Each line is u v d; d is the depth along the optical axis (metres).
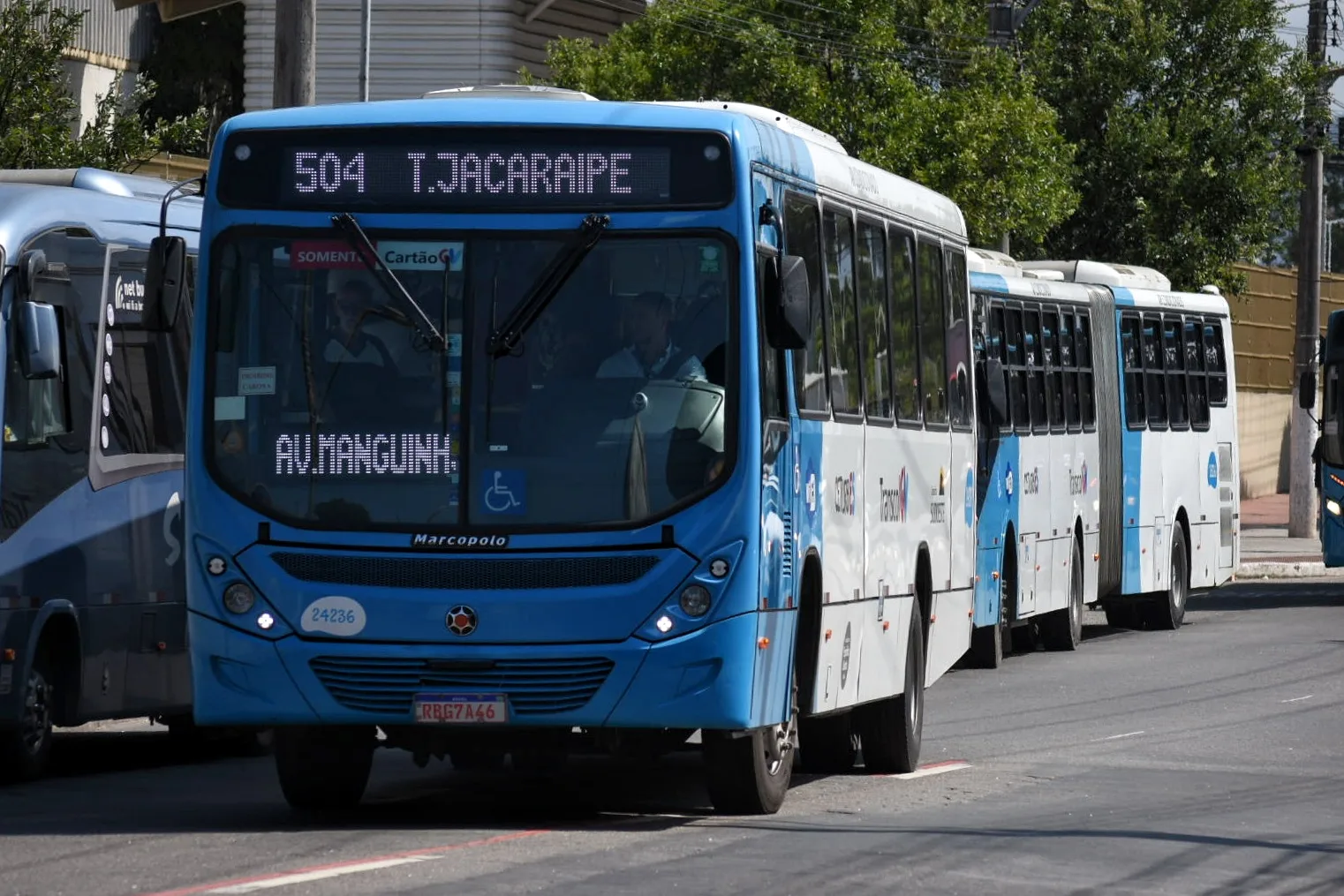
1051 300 60.81
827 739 34.34
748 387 26.19
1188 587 70.94
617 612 25.78
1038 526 58.34
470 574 25.86
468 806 29.69
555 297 26.33
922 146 77.25
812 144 30.89
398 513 26.05
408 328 26.34
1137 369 67.56
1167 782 33.62
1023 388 57.81
